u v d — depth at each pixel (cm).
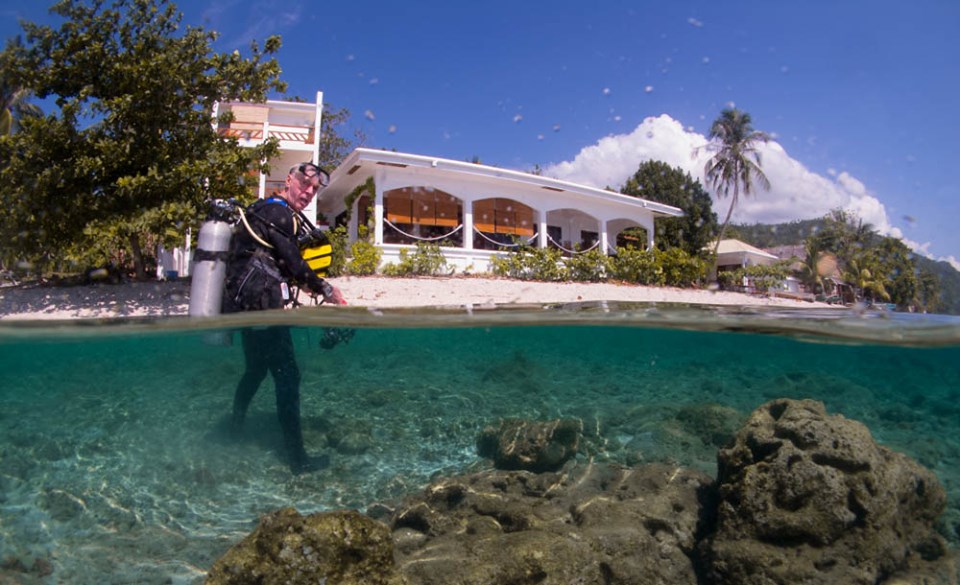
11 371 607
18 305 1255
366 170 2003
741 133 3025
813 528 374
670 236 3506
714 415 609
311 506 423
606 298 1734
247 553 305
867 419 666
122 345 556
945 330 628
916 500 419
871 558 365
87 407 489
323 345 540
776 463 403
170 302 1313
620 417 634
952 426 646
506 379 728
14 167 1252
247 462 453
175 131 1416
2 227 1304
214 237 451
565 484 480
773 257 3288
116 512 396
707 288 2339
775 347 802
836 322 636
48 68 1330
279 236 457
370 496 445
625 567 365
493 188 2177
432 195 2230
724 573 377
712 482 478
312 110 2097
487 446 551
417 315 612
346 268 1795
